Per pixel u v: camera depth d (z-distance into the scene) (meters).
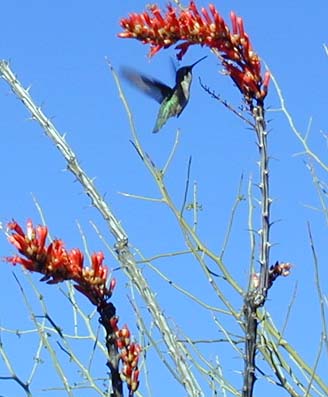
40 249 5.15
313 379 6.44
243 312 5.36
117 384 5.12
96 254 5.30
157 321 5.78
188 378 5.56
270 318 7.25
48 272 5.18
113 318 5.22
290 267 5.43
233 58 5.55
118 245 6.20
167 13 5.71
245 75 5.53
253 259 5.53
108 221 6.37
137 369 5.15
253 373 5.20
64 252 5.24
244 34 5.56
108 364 5.16
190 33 5.60
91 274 5.23
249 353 5.22
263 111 5.57
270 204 5.45
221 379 6.91
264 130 5.55
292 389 6.70
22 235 5.16
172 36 5.67
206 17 5.61
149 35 5.69
